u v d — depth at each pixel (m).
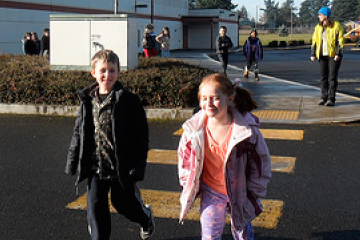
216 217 3.36
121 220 4.67
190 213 4.84
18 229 4.47
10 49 23.64
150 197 5.30
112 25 11.94
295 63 25.33
